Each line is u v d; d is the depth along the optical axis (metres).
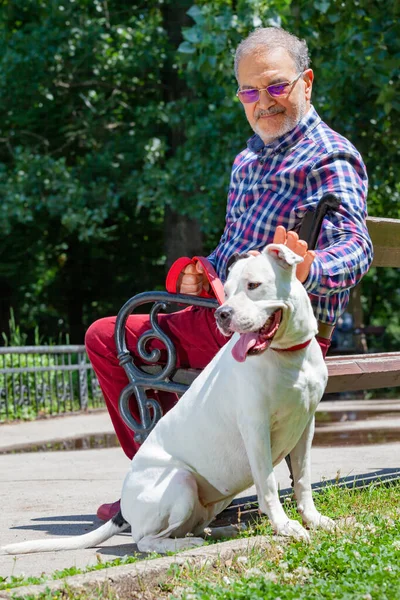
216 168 19.98
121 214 27.67
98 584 3.61
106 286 31.44
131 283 31.55
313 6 13.75
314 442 9.92
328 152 5.01
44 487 6.99
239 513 4.69
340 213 4.78
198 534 4.73
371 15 13.42
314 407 4.38
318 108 15.98
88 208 23.62
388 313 34.12
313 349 4.29
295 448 4.50
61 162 22.67
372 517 4.70
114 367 5.54
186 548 4.29
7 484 7.26
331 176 4.95
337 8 13.45
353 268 4.54
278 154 5.14
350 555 3.79
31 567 4.25
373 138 16.42
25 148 23.89
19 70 23.14
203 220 20.61
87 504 6.11
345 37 13.89
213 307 5.12
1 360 15.21
